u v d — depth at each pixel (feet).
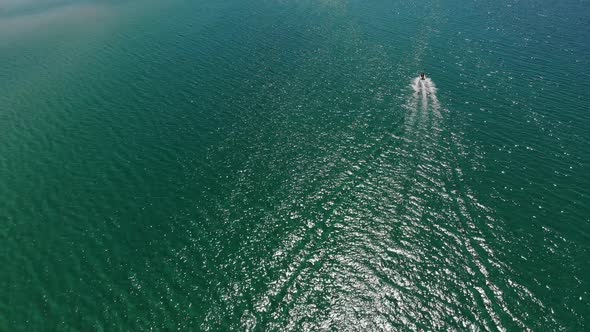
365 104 208.54
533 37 266.16
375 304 118.21
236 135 192.24
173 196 159.94
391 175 161.99
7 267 134.21
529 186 151.74
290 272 128.57
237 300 121.39
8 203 159.22
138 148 187.11
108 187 165.58
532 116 189.26
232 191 160.76
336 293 121.70
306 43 284.61
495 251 129.18
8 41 306.35
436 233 136.87
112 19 343.26
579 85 209.97
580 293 115.34
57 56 278.87
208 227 146.10
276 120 201.57
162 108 216.33
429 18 310.24
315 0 367.25
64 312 120.06
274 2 369.09
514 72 226.99
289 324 114.52
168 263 133.69
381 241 136.05
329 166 169.37
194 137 192.75
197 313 118.21
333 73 242.37
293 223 145.38
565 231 133.59
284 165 171.94
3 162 180.96
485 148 171.94
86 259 136.26
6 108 221.25
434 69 237.04
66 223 150.20
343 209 148.97
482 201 146.82
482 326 109.91
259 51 275.59
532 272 122.01
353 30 299.99
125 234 144.97
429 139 179.52
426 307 116.16
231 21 329.31
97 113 214.07
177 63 263.70
